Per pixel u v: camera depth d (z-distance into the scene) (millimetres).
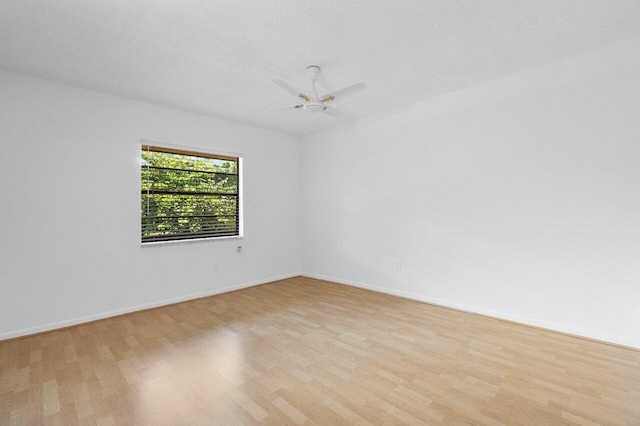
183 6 1925
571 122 2713
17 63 2641
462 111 3389
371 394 1901
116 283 3361
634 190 2447
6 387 1996
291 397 1876
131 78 2965
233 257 4414
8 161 2773
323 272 5051
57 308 3000
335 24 2145
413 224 3883
